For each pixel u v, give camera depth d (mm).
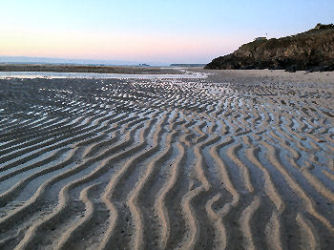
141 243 2357
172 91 13008
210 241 2400
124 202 3023
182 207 2934
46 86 13836
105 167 3936
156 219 2709
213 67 57188
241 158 4352
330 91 12633
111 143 4992
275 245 2363
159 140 5230
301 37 47500
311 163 4176
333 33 41781
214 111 8117
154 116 7348
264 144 5055
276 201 3090
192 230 2537
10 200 3033
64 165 3986
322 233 2539
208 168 3961
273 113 7805
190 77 24984
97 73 30516
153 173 3754
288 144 5066
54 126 6078
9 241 2363
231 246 2336
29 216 2734
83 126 6152
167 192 3242
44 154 4387
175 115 7504
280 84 16547
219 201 3072
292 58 41719
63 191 3242
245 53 56688
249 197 3172
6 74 24938
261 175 3754
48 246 2314
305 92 12398
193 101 9953
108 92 12234
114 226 2578
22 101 9188
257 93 12266
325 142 5188
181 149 4734
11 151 4492
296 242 2416
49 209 2861
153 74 31062
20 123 6254
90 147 4734
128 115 7398
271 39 53219
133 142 5086
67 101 9430
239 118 7195
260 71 35938
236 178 3660
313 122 6762
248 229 2568
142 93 12109
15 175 3646
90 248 2299
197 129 6082
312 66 31578
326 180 3617
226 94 11945
